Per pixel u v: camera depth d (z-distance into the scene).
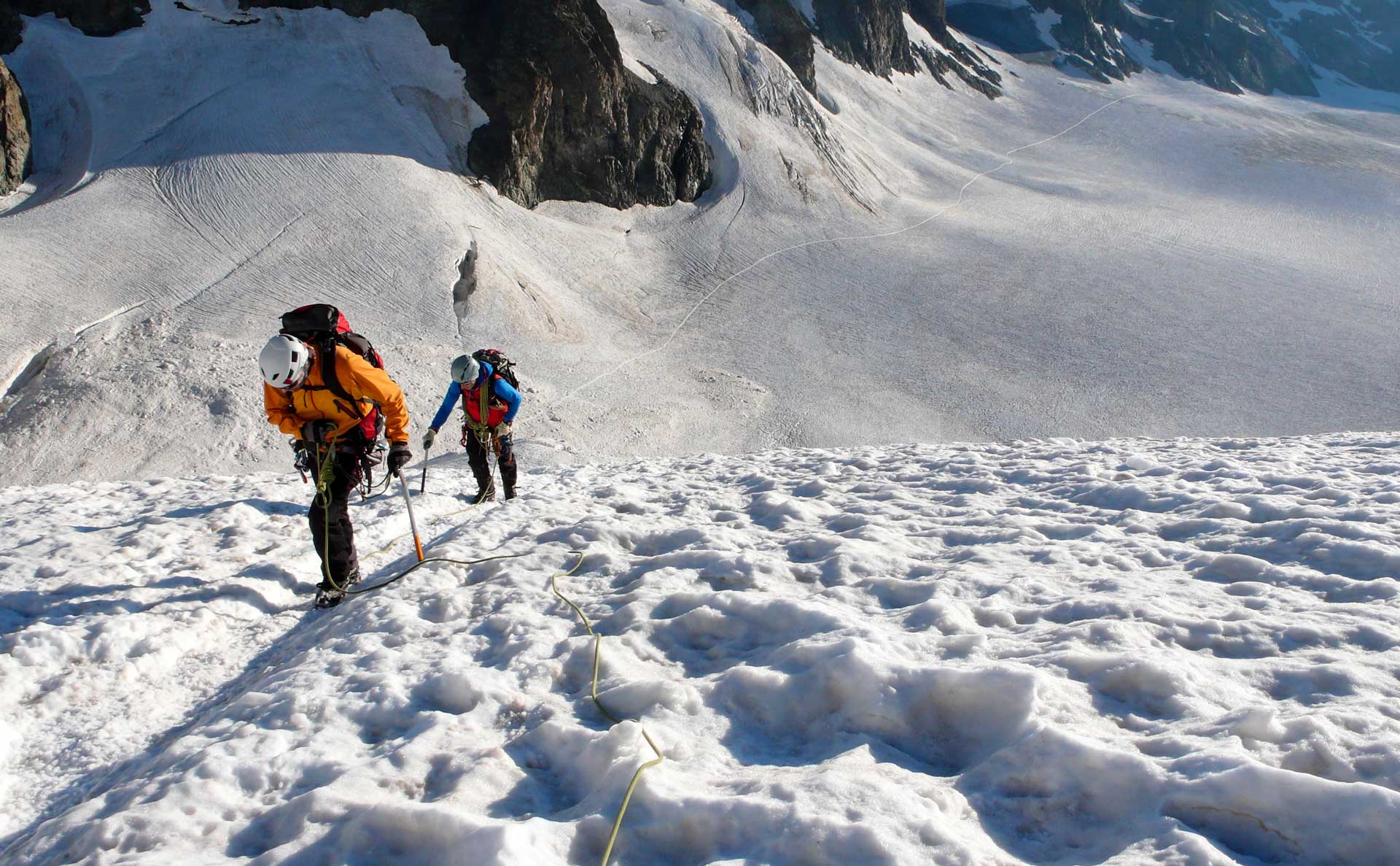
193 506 7.47
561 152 60.84
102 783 3.37
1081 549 4.61
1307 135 119.44
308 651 4.08
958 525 5.43
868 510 6.06
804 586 4.29
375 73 57.09
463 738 3.04
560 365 43.69
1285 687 2.85
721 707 3.08
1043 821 2.36
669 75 71.31
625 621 3.92
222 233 44.41
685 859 2.34
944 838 2.21
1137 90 133.75
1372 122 136.38
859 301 57.97
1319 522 4.46
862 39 104.44
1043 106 119.25
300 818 2.60
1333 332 57.66
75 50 53.44
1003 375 50.25
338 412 5.08
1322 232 83.38
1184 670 2.88
